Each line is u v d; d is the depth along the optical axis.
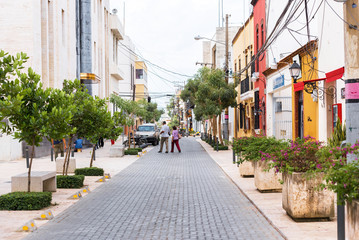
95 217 8.20
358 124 6.63
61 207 9.23
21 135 8.72
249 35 30.38
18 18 24.39
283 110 21.73
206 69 33.53
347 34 6.74
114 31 53.75
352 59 6.70
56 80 28.80
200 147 34.72
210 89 29.88
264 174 10.54
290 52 19.12
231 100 29.88
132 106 27.75
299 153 7.62
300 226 6.99
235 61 37.94
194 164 19.56
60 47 29.45
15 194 9.15
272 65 20.30
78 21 36.47
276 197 9.88
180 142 46.09
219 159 21.77
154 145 38.44
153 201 9.96
